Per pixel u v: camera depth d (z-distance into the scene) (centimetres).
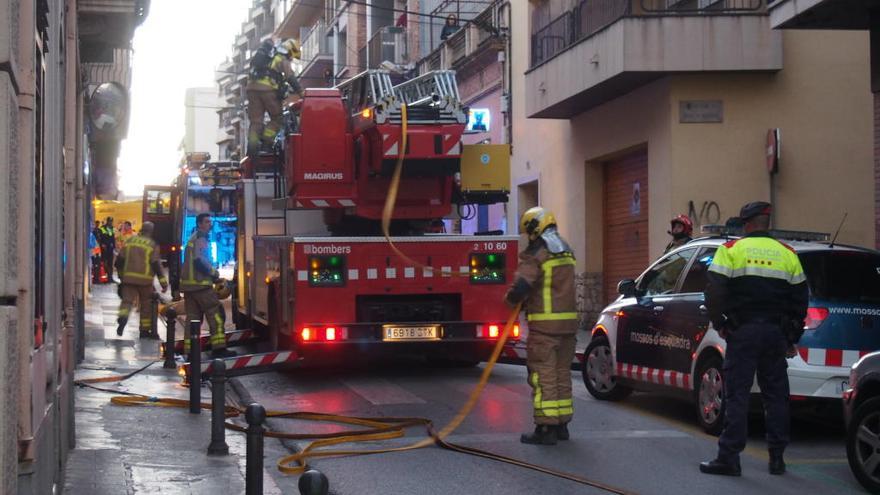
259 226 1639
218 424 883
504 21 2683
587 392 1280
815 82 1805
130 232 3841
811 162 1803
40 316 470
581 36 2097
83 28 1577
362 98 1330
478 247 1328
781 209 1803
